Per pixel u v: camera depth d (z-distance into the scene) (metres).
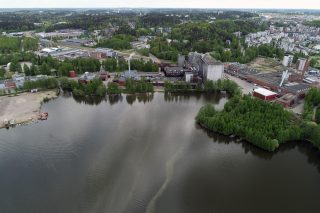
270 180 135.00
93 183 128.62
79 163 142.88
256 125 166.50
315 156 157.38
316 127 163.62
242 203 119.56
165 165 143.00
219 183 131.38
